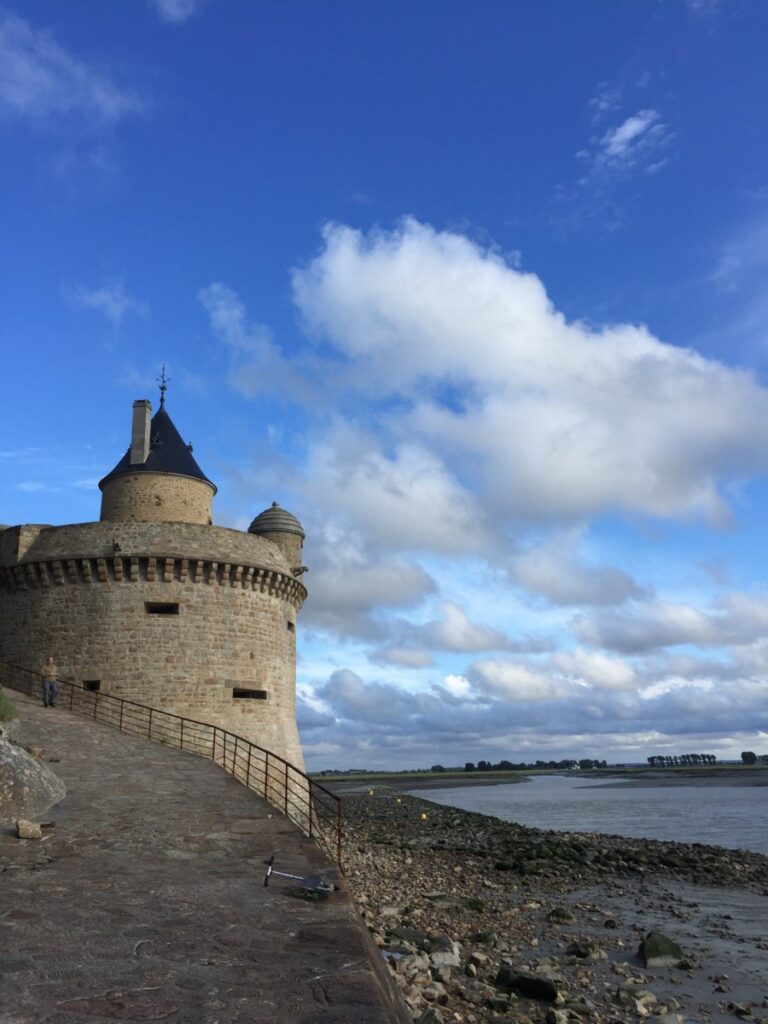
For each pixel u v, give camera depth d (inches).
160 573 1210.0
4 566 1268.5
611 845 1485.0
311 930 321.4
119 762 819.4
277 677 1290.6
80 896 364.8
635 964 639.1
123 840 497.7
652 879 1109.7
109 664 1164.5
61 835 501.4
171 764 839.7
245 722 1207.6
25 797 558.9
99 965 268.4
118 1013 225.6
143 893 376.2
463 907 820.0
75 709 1143.0
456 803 3430.1
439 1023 419.2
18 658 1226.0
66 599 1210.0
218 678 1200.2
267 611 1298.0
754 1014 512.1
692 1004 535.5
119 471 1430.9
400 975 515.8
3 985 244.2
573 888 1035.3
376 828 1908.2
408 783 6594.5
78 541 1221.1
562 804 3161.9
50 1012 223.3
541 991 516.4
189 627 1200.2
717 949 695.7
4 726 861.2
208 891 384.5
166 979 257.0
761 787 4062.5
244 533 1302.9
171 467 1439.5
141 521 1275.8
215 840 513.0
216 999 240.7
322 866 450.3
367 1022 225.6
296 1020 226.1
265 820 583.5
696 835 1774.1
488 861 1274.6
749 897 981.2
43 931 306.3
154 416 1535.4
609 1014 502.0
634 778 6796.3
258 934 314.3
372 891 877.2
